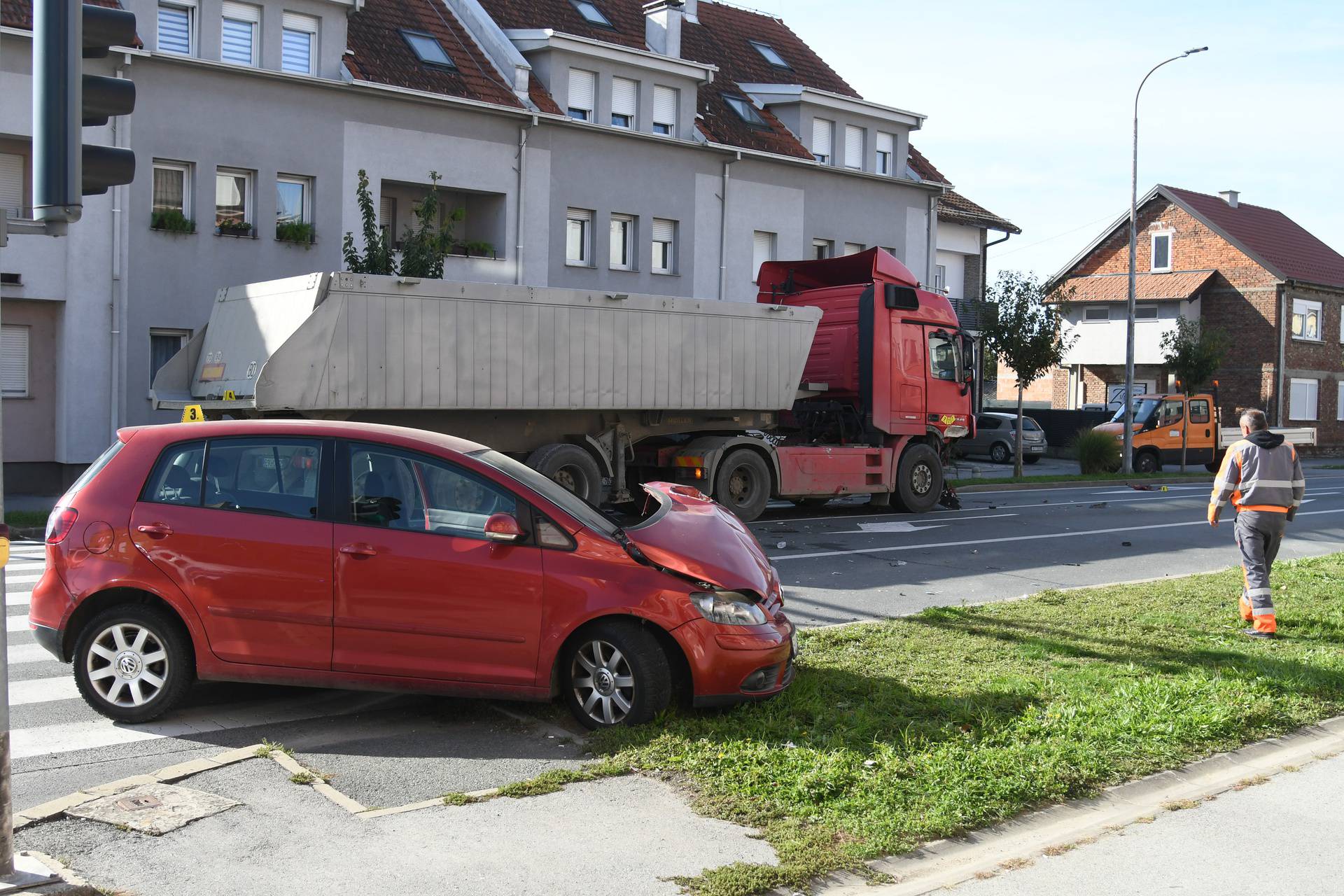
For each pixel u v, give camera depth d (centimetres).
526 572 602
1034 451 3816
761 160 2938
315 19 2241
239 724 615
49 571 618
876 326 1812
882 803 492
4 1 1912
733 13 3559
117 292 2003
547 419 1505
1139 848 475
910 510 1919
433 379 1359
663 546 622
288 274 2203
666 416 1636
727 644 602
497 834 460
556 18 2823
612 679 600
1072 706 644
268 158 2164
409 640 603
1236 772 574
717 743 565
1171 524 1780
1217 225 4850
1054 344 2886
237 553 604
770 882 418
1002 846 471
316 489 614
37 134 409
